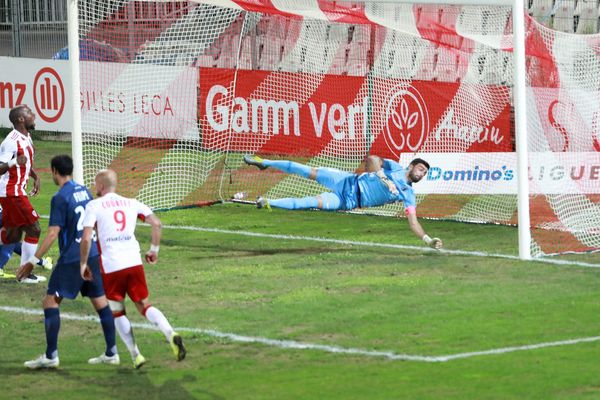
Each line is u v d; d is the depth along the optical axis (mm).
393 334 23328
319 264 32156
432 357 21344
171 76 52281
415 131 46031
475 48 43938
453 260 32594
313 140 49531
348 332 23609
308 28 52562
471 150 44562
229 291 28391
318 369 20672
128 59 53594
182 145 52156
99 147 52094
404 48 47219
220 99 51375
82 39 54281
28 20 63656
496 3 32781
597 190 39500
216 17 54969
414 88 46156
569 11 51812
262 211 43594
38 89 60094
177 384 19859
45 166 54531
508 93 44250
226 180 48406
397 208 43656
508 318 24656
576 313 25094
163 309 26328
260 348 22406
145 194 45281
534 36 37094
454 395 18703
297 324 24484
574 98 38969
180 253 34344
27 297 28219
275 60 54375
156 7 53906
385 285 28828
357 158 48344
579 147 39250
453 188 42875
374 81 47656
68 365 21422
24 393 19422
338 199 36906
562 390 18875
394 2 34219
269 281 29641
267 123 50594
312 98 49531
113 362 21422
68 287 21125
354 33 49906
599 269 30906
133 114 52656
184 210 43844
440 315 25062
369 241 36531
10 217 29859
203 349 22453
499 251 34219
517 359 21062
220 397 18953
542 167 38844
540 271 30656
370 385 19469
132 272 20562
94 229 21359
